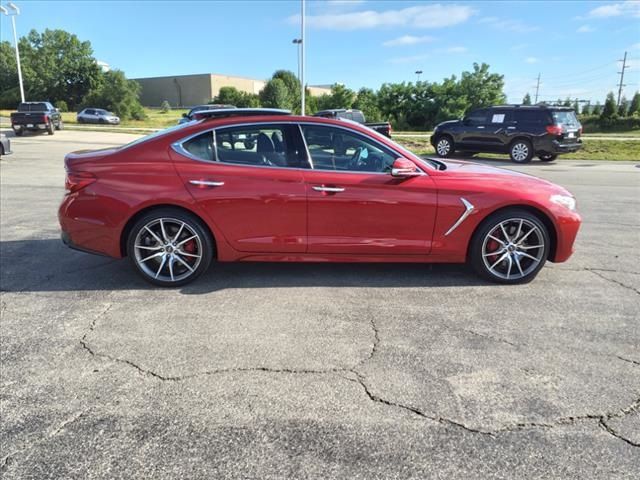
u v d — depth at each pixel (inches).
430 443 94.1
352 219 168.7
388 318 149.3
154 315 151.3
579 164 623.8
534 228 172.6
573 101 2159.2
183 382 114.7
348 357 126.2
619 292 170.9
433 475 86.0
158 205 168.4
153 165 167.9
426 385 113.4
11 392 111.0
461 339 135.9
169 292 170.2
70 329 141.9
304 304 159.5
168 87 3774.6
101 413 103.5
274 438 95.7
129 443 94.3
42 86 2832.2
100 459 90.1
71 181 169.9
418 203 167.9
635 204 338.0
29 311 154.3
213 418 101.7
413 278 183.2
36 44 2923.2
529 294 168.6
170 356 126.6
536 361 124.1
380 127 745.6
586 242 236.7
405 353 128.3
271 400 107.9
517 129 628.7
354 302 161.2
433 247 172.2
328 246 170.7
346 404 106.3
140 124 1903.3
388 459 90.0
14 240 237.6
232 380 115.6
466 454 91.2
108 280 182.4
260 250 171.5
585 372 119.0
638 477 85.4
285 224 168.9
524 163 630.5
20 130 1061.1
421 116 1749.5
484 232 172.1
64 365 122.3
